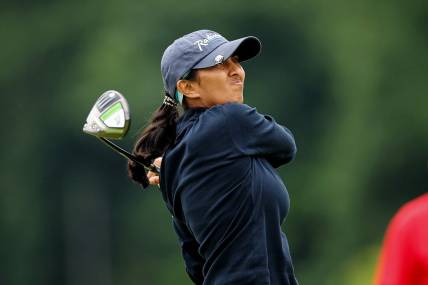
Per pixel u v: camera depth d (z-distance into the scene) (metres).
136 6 106.94
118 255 103.19
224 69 17.56
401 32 99.38
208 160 17.20
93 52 106.69
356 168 92.81
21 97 108.88
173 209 17.86
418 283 16.02
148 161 18.14
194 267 18.00
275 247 17.14
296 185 94.50
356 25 101.00
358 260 76.06
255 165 17.22
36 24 111.56
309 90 102.94
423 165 93.12
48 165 105.88
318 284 86.94
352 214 90.88
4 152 106.50
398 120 94.19
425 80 97.06
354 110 96.19
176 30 105.25
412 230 16.00
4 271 103.00
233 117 17.22
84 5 111.44
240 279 17.00
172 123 17.78
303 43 104.06
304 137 99.94
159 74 101.19
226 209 17.16
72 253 104.75
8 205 103.81
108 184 105.31
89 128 17.66
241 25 105.12
